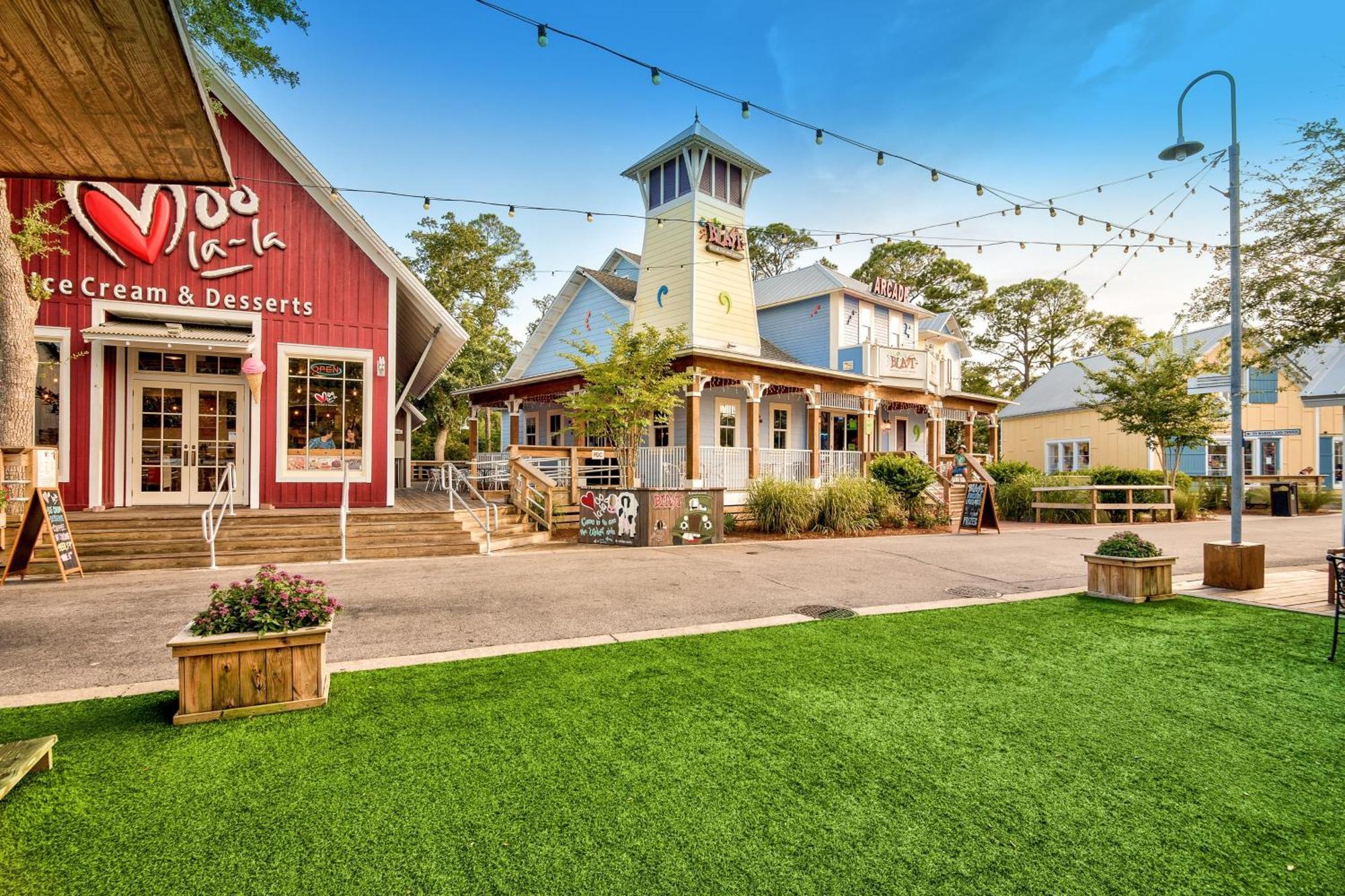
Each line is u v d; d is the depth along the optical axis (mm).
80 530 8961
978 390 42094
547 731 3680
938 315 27906
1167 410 20938
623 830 2727
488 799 2949
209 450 11461
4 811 2785
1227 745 3623
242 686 3822
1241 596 7637
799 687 4441
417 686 4352
